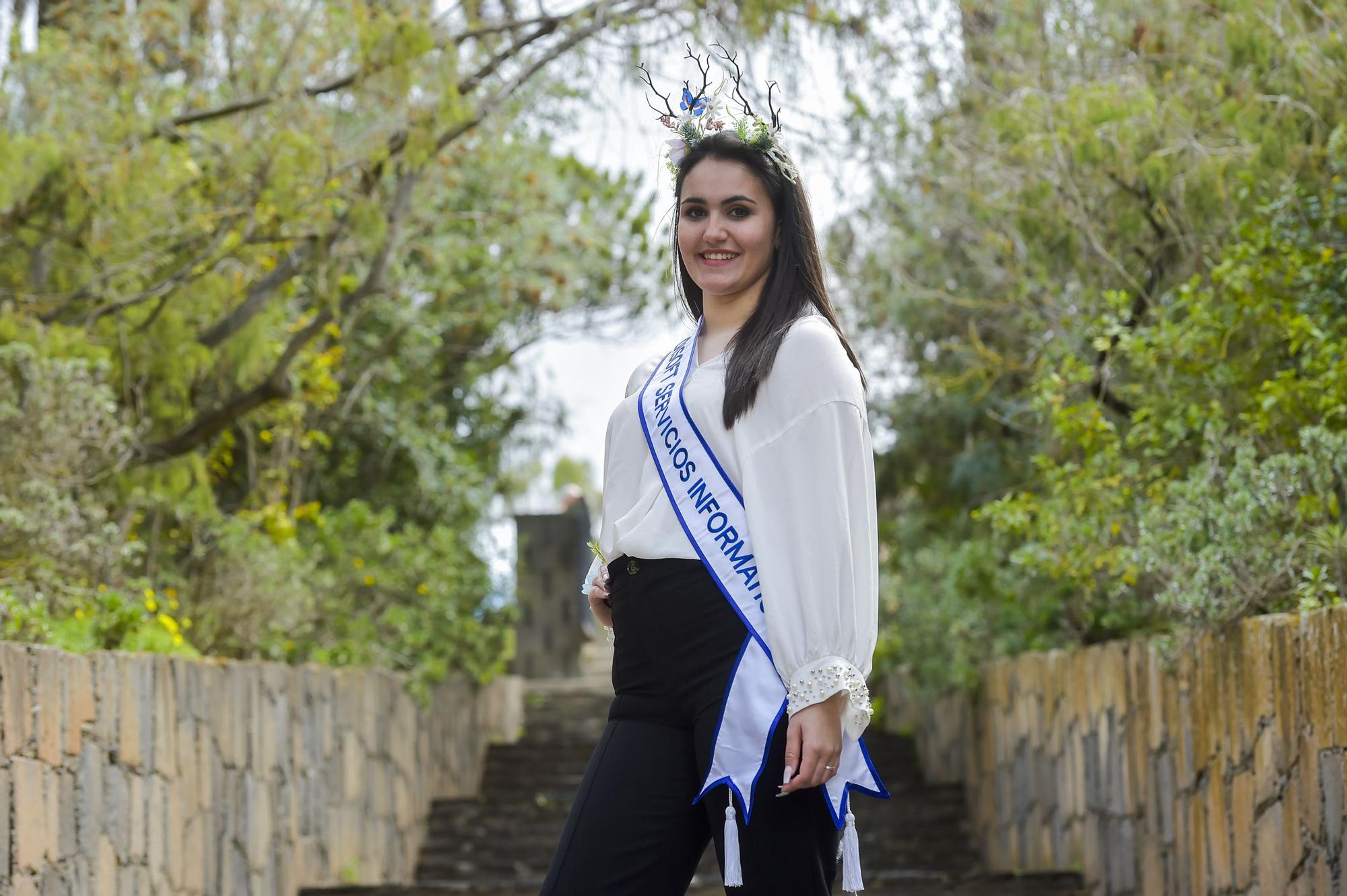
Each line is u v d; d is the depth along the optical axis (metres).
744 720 1.78
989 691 8.51
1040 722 7.19
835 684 1.73
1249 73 4.69
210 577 6.39
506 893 6.17
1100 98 5.30
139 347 6.07
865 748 1.81
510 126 7.20
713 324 1.97
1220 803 4.34
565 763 11.85
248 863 5.66
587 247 8.67
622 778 1.87
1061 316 5.97
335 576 8.25
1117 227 5.59
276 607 6.34
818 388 1.81
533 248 8.77
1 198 5.49
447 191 7.73
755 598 1.80
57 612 4.61
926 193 6.88
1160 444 5.12
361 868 7.65
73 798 3.83
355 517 8.66
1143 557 4.38
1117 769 5.73
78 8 6.40
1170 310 4.96
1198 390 4.87
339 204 6.36
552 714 13.75
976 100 6.39
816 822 1.81
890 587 10.84
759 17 6.11
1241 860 4.12
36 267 5.94
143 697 4.47
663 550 1.85
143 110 6.30
